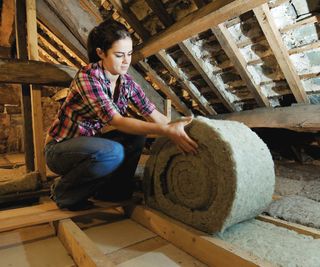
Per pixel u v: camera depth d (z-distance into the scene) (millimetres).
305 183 2049
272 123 2559
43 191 1966
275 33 1898
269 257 955
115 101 1516
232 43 2135
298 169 2648
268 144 3330
